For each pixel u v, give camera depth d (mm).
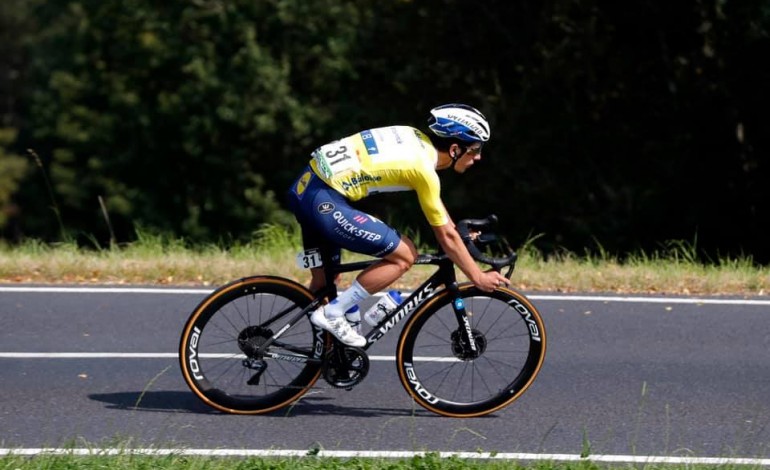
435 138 18344
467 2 64750
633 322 25312
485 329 22312
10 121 121938
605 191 59562
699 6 55844
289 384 19391
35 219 101250
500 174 63250
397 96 68750
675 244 58219
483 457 17047
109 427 18266
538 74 60781
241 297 18953
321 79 70125
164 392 20219
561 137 61906
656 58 59750
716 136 57375
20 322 24641
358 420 18922
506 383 20094
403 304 18984
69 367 21562
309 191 18188
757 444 18016
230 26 69875
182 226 74312
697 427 18781
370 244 18125
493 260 18625
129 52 74312
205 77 69000
